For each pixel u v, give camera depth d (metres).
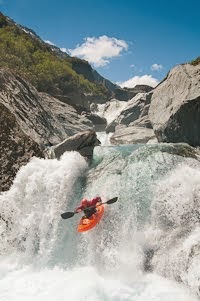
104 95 76.38
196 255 7.33
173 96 17.44
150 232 8.55
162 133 17.11
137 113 31.20
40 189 10.49
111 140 23.09
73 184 10.56
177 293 7.12
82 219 9.19
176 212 8.59
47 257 9.29
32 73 42.75
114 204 9.37
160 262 7.93
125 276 7.93
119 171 10.30
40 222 10.00
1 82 16.45
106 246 8.80
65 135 19.02
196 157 10.55
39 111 17.73
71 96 48.22
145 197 9.15
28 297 7.43
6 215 10.38
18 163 11.28
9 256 9.68
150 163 10.12
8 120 11.99
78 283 7.69
